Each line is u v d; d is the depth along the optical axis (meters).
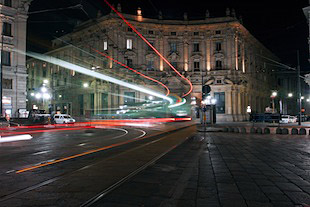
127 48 50.00
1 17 35.78
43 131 23.86
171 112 49.59
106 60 49.50
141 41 50.44
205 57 51.09
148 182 6.12
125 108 48.09
